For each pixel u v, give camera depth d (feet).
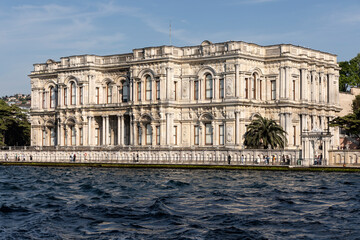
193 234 150.71
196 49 403.13
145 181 268.82
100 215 177.68
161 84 401.08
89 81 440.86
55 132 471.62
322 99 421.18
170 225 161.79
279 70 391.65
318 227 156.46
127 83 431.02
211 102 391.65
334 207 183.21
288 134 387.34
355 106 457.68
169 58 397.60
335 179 259.60
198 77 398.83
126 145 427.74
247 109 385.70
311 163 310.65
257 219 166.91
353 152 303.68
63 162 393.09
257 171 309.63
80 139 444.96
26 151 430.20
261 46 399.65
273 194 214.07
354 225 158.20
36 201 208.54
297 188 230.07
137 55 416.87
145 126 410.52
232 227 156.35
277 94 391.86
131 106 413.39
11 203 203.31
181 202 199.00
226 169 325.62
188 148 372.38
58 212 182.39
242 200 200.95
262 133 349.82
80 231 156.56
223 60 387.14
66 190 240.73
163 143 398.42
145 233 153.07
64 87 454.40
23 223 167.73
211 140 394.52
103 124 435.53
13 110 506.48
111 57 442.09
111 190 237.66
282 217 169.68
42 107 481.87
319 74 419.95
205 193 221.05
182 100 405.39
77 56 447.01
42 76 479.00
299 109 398.83
